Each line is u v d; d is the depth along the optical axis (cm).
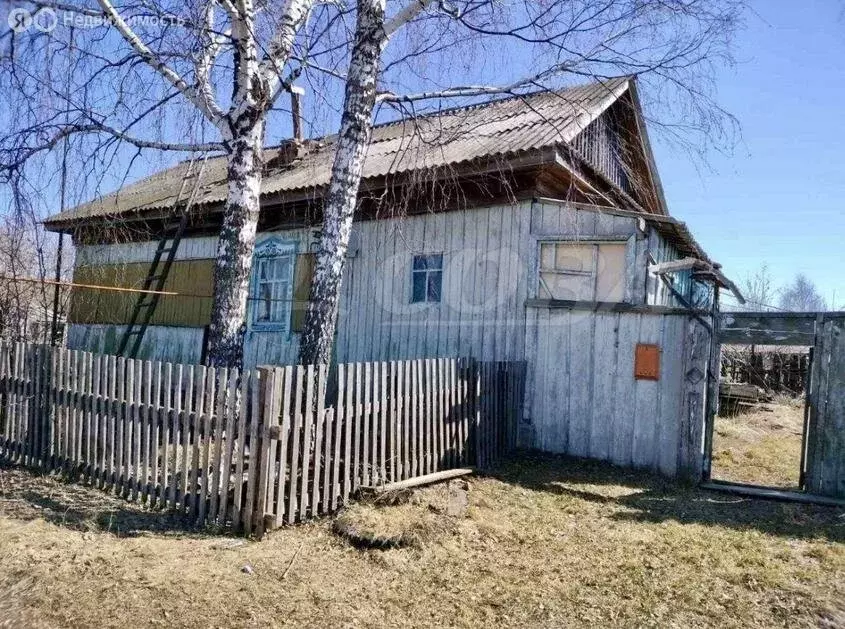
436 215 889
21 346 611
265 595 321
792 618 318
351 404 480
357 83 604
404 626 298
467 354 834
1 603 300
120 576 331
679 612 322
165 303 1283
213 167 1462
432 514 454
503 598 332
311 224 1033
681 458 628
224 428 438
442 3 621
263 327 1090
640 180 1234
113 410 514
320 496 460
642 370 673
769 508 533
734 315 616
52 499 481
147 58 582
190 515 448
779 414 1215
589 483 598
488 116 1036
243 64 632
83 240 1038
